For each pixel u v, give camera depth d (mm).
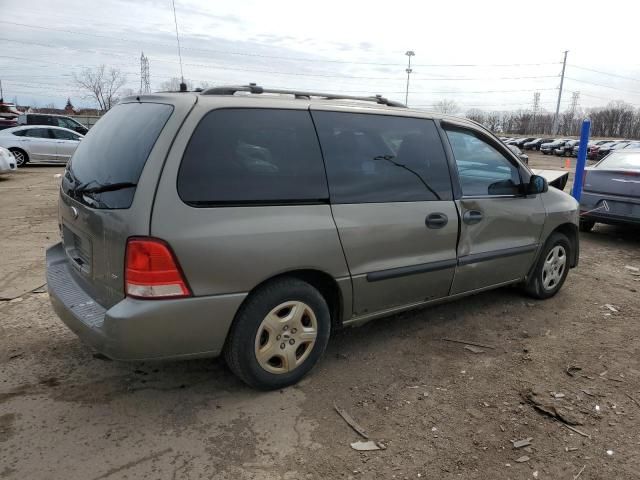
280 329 3051
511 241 4328
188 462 2508
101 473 2400
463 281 3998
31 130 16031
